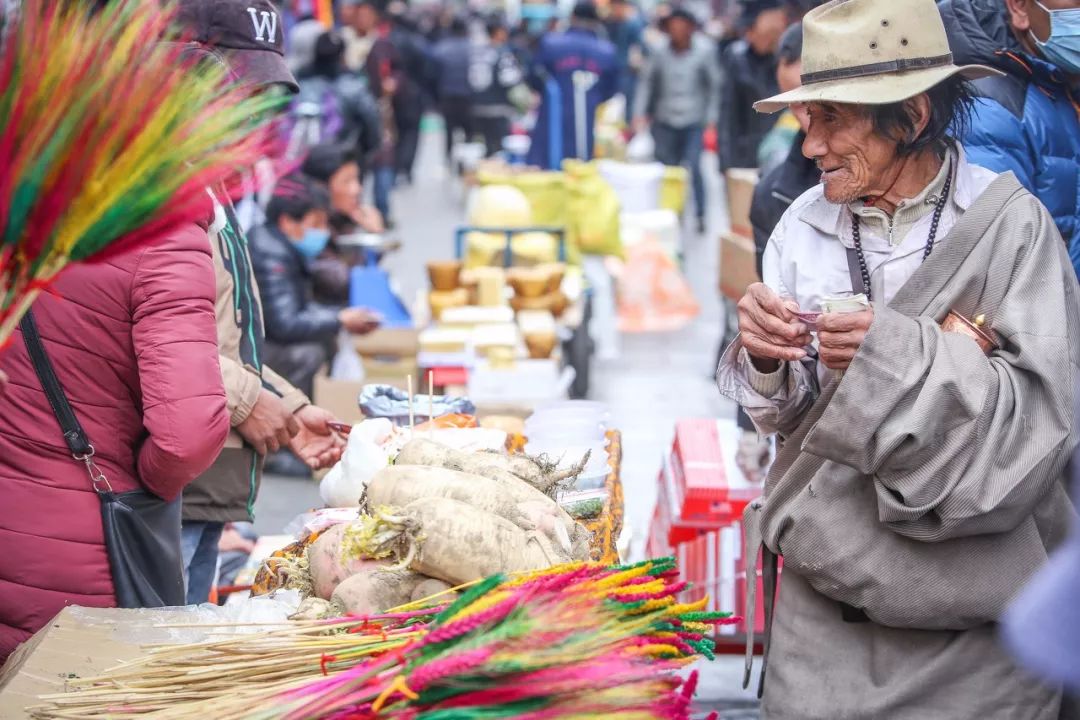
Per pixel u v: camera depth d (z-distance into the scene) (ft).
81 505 10.94
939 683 9.91
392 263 46.73
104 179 7.91
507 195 30.45
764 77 40.24
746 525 10.94
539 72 52.03
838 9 9.88
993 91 13.69
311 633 8.56
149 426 10.74
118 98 7.88
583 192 33.42
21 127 7.70
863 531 9.79
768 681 10.56
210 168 8.34
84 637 9.08
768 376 10.30
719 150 41.98
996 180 9.89
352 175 29.96
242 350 13.78
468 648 7.37
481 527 9.02
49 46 7.78
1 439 10.80
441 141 94.02
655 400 31.73
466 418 14.17
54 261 8.05
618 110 71.82
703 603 8.55
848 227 10.31
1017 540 9.71
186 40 11.11
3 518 10.84
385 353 25.85
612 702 7.41
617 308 38.50
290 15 44.93
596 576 8.41
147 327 10.70
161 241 10.63
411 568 9.14
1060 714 10.69
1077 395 9.36
